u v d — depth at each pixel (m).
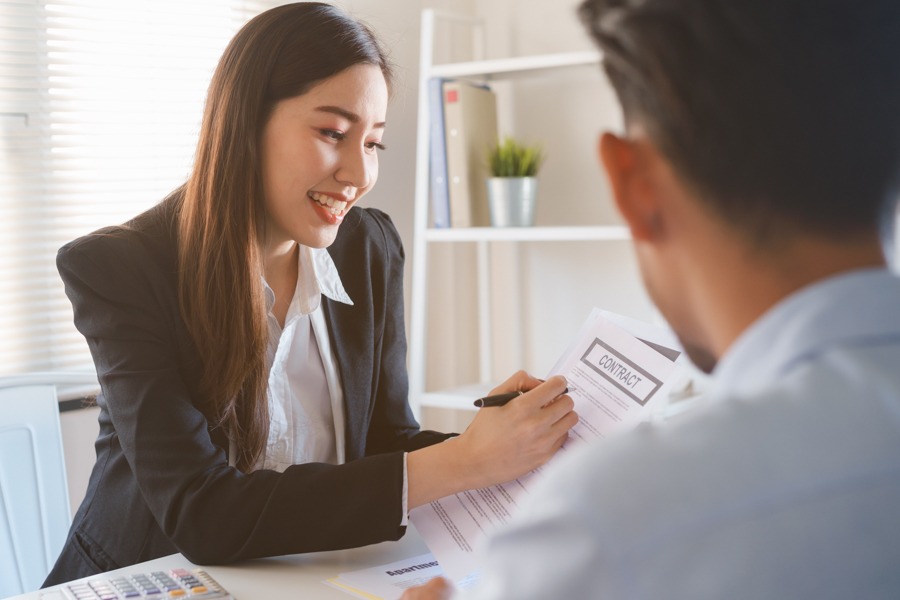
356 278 1.56
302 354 1.48
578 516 0.40
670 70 0.45
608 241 2.61
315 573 1.14
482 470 1.16
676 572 0.38
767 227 0.44
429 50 2.53
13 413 1.73
